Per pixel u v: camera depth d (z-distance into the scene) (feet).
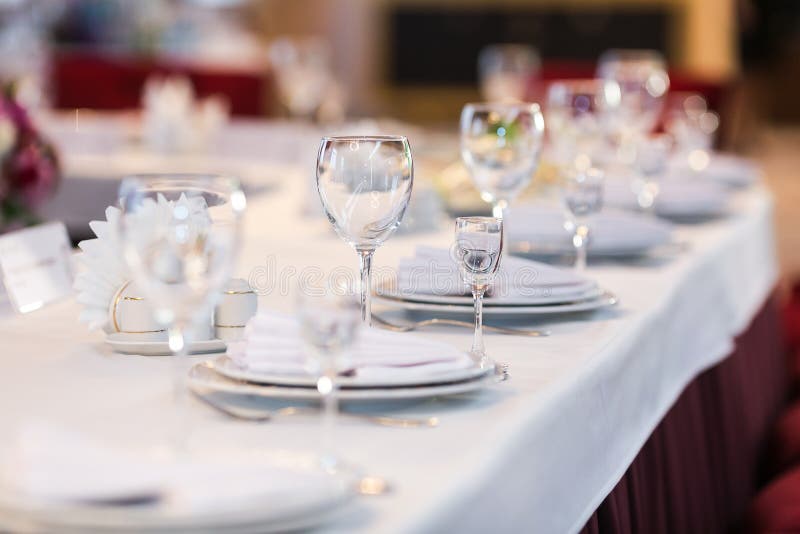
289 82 18.52
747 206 10.57
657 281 6.74
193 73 21.77
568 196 6.55
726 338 8.37
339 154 4.63
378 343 4.22
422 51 49.03
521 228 7.27
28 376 4.50
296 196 10.81
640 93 10.52
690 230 8.99
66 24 29.86
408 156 4.71
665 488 6.82
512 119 6.38
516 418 3.97
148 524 2.71
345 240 4.79
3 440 3.66
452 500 3.26
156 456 3.12
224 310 4.96
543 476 4.11
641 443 5.60
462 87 49.11
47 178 9.73
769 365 11.09
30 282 5.80
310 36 45.80
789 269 24.02
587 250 7.23
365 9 47.32
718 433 8.54
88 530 2.74
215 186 3.38
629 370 5.40
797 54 56.18
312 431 3.85
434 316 5.77
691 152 12.35
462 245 4.69
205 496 2.78
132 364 4.71
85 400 4.17
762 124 58.65
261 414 4.00
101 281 5.00
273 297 6.13
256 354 4.14
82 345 5.05
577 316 5.81
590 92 8.94
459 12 48.39
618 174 10.97
